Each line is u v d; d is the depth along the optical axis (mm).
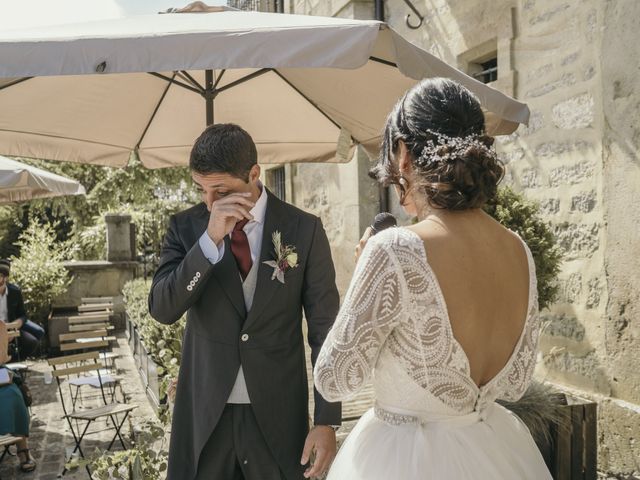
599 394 4246
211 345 1989
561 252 4578
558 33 4586
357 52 1931
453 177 1359
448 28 5953
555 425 2893
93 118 3439
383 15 7223
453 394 1383
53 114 3281
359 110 3428
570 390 4453
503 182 5215
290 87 3545
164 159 3975
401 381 1391
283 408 2004
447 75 2297
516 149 5066
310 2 8953
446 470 1396
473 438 1437
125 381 7652
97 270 11578
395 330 1365
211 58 1929
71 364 8984
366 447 1501
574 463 2914
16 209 18297
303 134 3910
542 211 4785
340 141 3611
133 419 5992
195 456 1983
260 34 1943
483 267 1376
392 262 1312
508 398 1546
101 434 5758
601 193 4227
